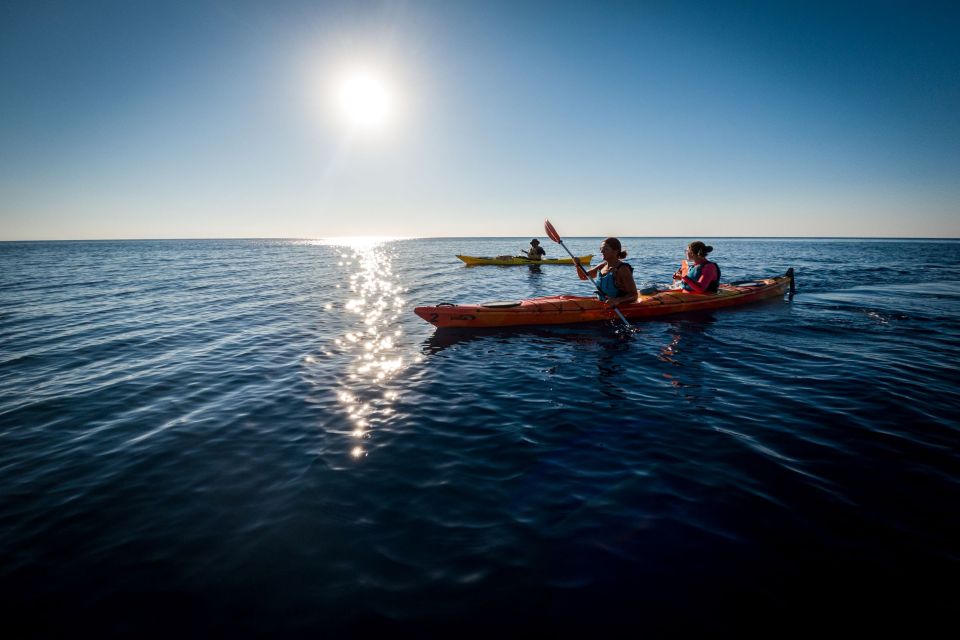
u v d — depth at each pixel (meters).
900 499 2.20
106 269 22.23
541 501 2.27
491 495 2.35
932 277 13.83
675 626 1.52
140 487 2.50
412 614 1.60
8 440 3.11
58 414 3.58
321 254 42.38
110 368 4.88
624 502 2.23
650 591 1.67
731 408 3.45
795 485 2.34
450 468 2.66
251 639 1.52
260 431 3.24
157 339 6.29
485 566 1.82
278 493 2.42
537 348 5.58
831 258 25.88
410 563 1.86
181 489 2.47
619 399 3.73
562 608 1.60
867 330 6.15
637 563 1.81
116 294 11.61
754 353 5.05
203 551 1.96
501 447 2.92
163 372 4.72
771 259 24.95
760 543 1.90
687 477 2.45
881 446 2.75
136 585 1.77
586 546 1.92
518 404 3.70
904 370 4.29
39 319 7.91
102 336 6.49
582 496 2.30
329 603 1.66
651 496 2.28
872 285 11.48
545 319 6.88
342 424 3.35
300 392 4.09
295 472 2.65
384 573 1.80
